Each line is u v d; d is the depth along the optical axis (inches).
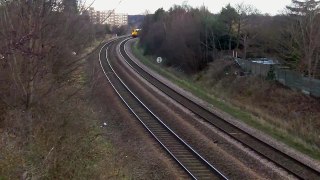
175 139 818.8
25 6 451.2
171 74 1909.4
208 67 1913.1
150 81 1606.8
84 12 501.7
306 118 1090.1
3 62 511.2
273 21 2049.7
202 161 675.4
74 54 594.9
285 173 632.4
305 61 1437.0
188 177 605.9
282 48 1656.0
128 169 625.0
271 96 1312.7
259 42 1963.6
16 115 546.0
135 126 914.7
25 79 517.7
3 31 432.5
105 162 606.5
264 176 621.3
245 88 1467.8
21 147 496.7
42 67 514.9
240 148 761.6
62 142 576.4
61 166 498.3
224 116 1054.4
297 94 1250.0
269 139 847.7
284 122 1040.2
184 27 2092.8
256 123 999.0
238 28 2017.7
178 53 2071.9
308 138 902.4
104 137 792.9
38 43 472.4
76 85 1035.9
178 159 689.0
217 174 614.2
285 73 1376.7
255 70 1579.7
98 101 1101.7
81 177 498.9
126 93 1315.2
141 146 765.9
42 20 457.4
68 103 765.3
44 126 577.3
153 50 2568.9
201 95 1380.4
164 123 956.0
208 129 902.4
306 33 1523.1
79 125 705.6
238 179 606.5
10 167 434.9
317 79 1321.4
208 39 2050.9
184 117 1026.1
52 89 600.1
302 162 679.7
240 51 2016.5
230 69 1711.4
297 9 1840.6
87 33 531.8
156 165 657.0
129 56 2455.7
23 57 498.0
